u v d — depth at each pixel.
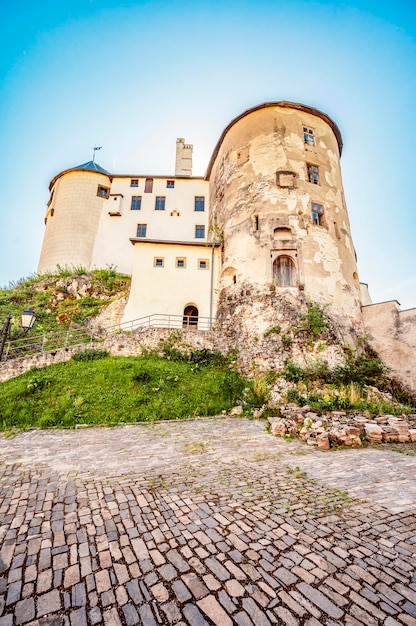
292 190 20.58
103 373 13.61
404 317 18.42
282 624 2.67
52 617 2.77
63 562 3.52
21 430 9.87
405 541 3.92
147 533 4.12
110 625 2.68
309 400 12.65
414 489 5.62
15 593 3.05
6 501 5.09
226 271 21.05
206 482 5.95
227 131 25.44
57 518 4.52
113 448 8.14
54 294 25.88
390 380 17.73
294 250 19.09
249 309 18.45
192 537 4.02
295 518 4.54
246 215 21.09
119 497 5.24
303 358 16.23
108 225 29.98
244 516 4.59
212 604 2.90
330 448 8.44
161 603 2.92
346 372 15.45
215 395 13.36
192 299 21.31
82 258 30.14
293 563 3.49
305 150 22.20
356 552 3.70
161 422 10.93
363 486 5.77
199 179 30.62
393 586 3.12
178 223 29.58
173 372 14.31
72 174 32.78
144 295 21.03
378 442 9.12
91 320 23.28
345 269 20.17
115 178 31.25
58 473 6.38
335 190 22.31
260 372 15.98
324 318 17.23
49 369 14.32
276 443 8.83
